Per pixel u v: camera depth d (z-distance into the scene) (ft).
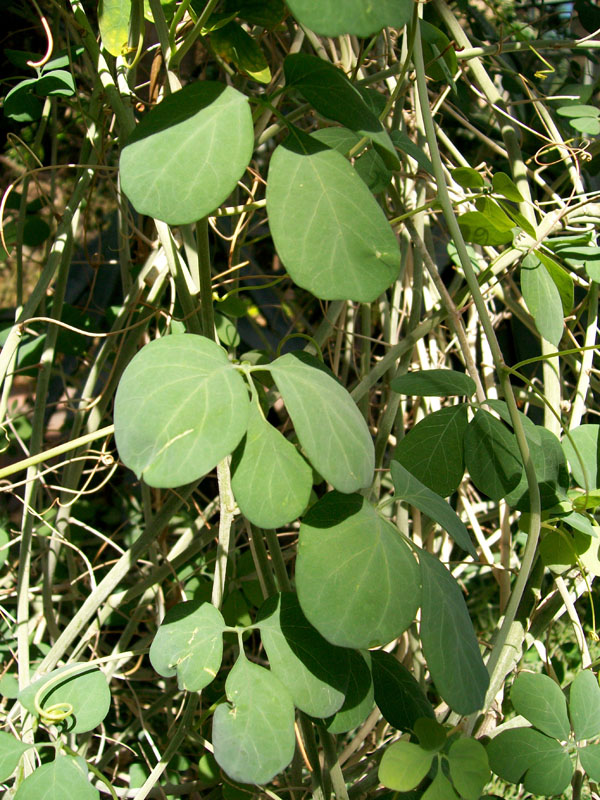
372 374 1.35
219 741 0.78
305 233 0.72
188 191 0.72
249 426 0.78
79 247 2.32
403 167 1.46
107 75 1.13
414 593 0.78
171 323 1.35
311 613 0.75
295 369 0.80
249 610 1.59
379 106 1.21
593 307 1.40
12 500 2.14
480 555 1.75
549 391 1.29
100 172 1.49
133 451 0.71
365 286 0.71
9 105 1.25
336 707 0.82
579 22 2.00
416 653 1.49
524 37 1.87
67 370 2.30
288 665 0.84
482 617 1.96
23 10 1.72
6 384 1.35
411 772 0.81
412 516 1.70
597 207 1.36
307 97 0.77
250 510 0.74
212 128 0.74
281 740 0.79
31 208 1.81
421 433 1.10
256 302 2.33
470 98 2.07
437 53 1.20
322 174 0.74
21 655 1.24
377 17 0.64
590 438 1.18
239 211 1.04
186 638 0.87
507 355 2.21
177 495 1.18
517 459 1.06
